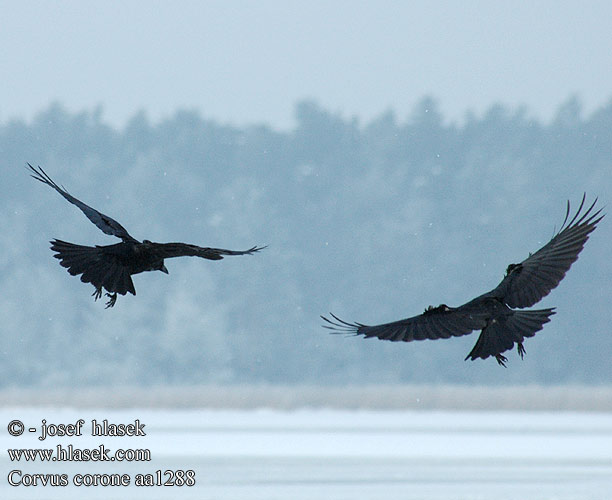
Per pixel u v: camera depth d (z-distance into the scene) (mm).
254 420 35125
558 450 25062
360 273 86562
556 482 19281
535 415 37938
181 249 5242
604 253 82562
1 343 76375
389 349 78125
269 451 24641
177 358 76125
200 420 34719
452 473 20547
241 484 18906
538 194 92500
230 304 81125
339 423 33688
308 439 27609
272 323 81000
